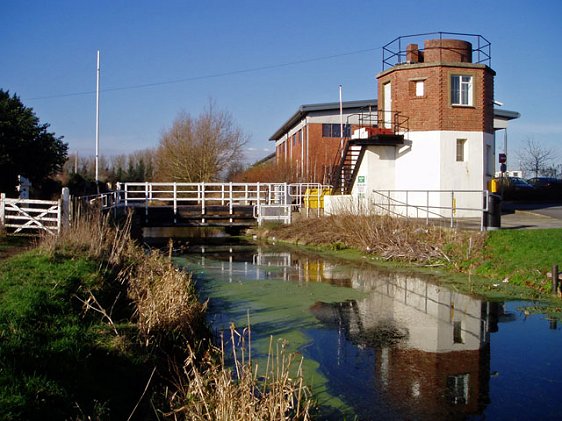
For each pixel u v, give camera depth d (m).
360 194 27.53
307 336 11.04
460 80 29.08
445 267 18.44
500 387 8.23
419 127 29.08
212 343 10.38
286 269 19.94
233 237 33.03
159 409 7.04
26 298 8.73
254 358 9.66
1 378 5.93
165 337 9.56
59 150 26.61
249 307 13.73
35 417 5.59
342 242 25.20
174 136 55.66
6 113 24.53
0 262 12.15
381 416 7.32
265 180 49.84
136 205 31.61
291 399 6.54
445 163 28.73
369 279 17.31
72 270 11.32
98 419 6.12
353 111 47.44
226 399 6.27
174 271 13.66
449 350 9.98
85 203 20.17
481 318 12.10
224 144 55.72
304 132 48.94
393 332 11.22
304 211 33.31
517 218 27.56
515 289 14.84
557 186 43.28
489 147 30.34
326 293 15.28
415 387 8.28
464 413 7.38
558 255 15.62
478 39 30.22
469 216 28.98
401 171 29.77
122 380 7.60
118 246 15.61
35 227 18.55
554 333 10.88
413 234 21.38
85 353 7.54
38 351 6.93
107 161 100.88
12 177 24.72
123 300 11.13
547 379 8.53
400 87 29.64
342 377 8.73
